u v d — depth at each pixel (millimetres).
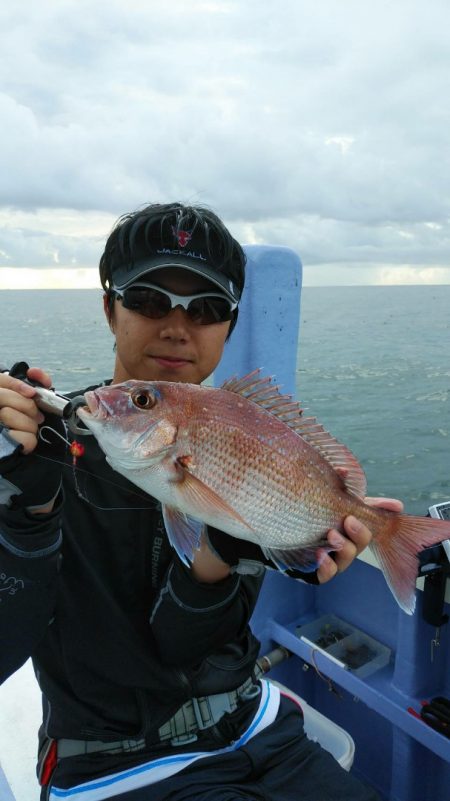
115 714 625
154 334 631
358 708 996
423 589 829
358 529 603
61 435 526
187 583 599
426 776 876
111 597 635
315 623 1062
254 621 1053
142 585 655
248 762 639
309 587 1108
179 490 533
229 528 545
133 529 652
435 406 5402
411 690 863
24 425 493
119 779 605
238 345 990
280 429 589
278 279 981
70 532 646
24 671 992
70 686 638
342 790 639
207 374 671
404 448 4402
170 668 635
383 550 639
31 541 527
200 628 613
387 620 989
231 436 556
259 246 954
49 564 545
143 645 635
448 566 799
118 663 627
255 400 603
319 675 1036
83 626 634
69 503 651
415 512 3402
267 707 704
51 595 566
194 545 536
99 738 620
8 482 507
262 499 570
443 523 633
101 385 736
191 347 641
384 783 961
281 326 1004
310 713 868
